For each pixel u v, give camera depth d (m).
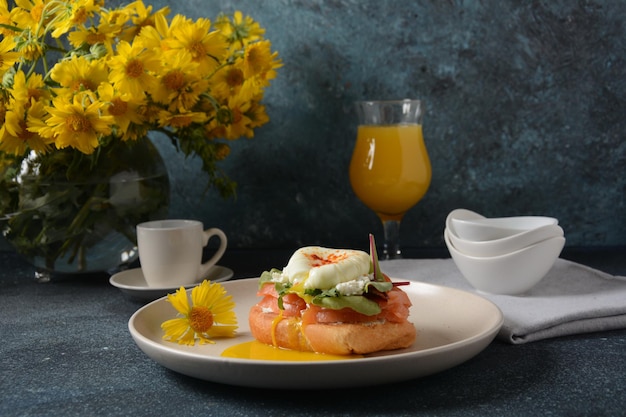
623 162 1.11
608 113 1.10
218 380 0.65
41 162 0.91
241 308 0.84
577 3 1.08
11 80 0.88
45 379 0.70
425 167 1.03
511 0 1.08
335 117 1.11
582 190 1.11
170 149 1.12
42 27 0.90
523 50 1.09
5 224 0.94
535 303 0.83
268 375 0.63
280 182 1.13
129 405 0.65
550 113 1.10
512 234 0.87
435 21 1.09
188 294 0.83
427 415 0.62
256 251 1.13
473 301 0.79
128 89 0.87
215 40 0.91
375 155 1.01
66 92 0.87
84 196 0.93
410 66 1.10
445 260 1.00
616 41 1.08
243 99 0.97
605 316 0.79
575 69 1.09
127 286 0.89
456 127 1.11
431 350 0.64
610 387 0.67
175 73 0.89
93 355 0.75
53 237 0.94
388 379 0.64
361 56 1.10
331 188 1.13
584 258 1.06
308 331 0.71
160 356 0.67
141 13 0.93
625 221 1.12
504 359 0.73
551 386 0.67
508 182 1.12
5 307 0.90
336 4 1.09
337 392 0.67
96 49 0.88
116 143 0.93
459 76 1.10
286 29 1.10
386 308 0.72
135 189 0.94
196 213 1.14
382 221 1.07
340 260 0.73
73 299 0.92
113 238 0.95
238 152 1.12
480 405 0.64
